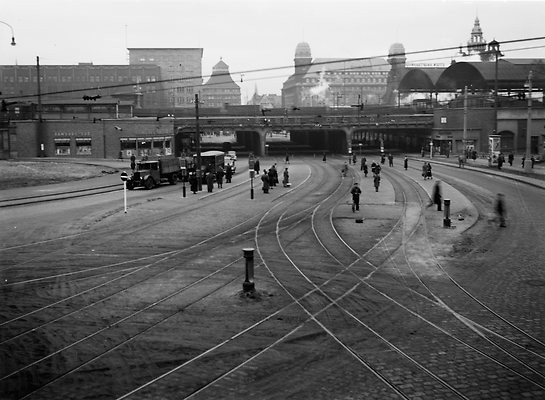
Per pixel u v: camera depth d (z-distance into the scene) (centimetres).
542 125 9250
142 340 1165
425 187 4409
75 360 1069
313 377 985
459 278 1661
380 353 1090
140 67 15288
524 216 2867
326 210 3138
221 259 1923
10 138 6975
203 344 1140
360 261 1891
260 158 9400
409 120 9956
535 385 951
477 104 9788
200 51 18150
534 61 10575
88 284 1611
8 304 1427
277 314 1329
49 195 3734
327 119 10075
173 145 8394
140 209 3180
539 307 1375
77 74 15025
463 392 926
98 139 7388
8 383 973
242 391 933
